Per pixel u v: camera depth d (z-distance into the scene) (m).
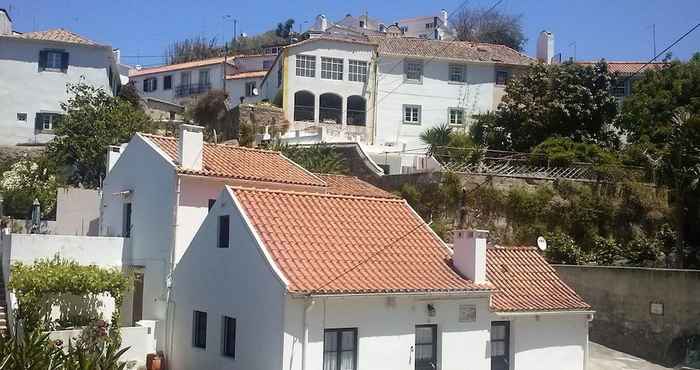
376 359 18.72
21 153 47.88
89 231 34.31
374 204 22.94
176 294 22.98
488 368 20.66
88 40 51.91
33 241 23.84
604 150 41.22
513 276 23.27
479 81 53.75
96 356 17.34
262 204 20.47
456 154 40.84
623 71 54.69
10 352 16.28
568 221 36.44
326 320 17.95
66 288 21.66
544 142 41.34
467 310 20.39
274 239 19.03
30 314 21.08
